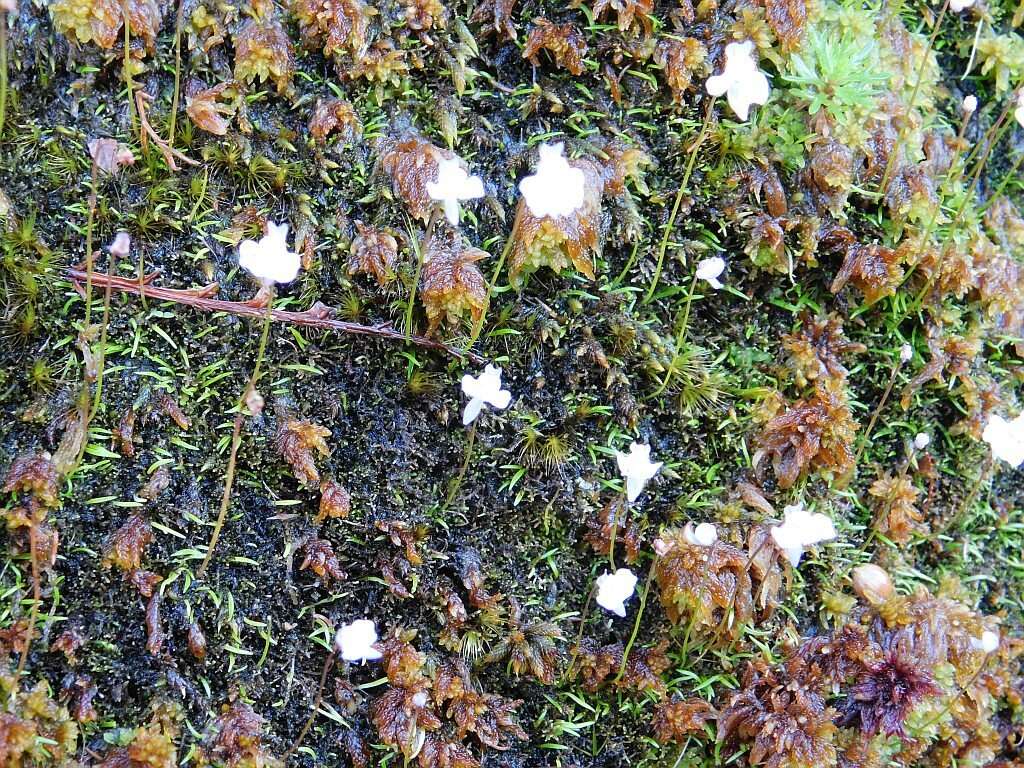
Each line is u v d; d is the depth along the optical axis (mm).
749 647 168
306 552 151
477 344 158
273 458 150
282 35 149
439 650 158
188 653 147
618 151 161
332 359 154
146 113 147
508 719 158
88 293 140
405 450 156
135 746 140
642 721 167
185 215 148
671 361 165
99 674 144
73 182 145
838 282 171
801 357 171
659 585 165
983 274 179
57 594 142
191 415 148
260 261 132
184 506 147
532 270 158
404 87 156
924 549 185
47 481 140
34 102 144
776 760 161
